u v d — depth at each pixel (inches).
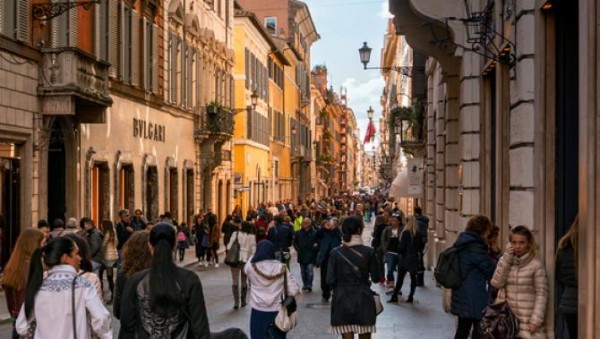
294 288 403.9
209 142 1540.4
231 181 1831.9
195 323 218.1
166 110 1299.2
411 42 733.3
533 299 310.2
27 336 246.1
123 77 1074.7
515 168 400.5
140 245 262.4
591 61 284.7
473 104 597.6
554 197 364.5
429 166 1155.3
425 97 1376.7
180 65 1382.9
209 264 1056.8
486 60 545.0
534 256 311.0
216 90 1672.0
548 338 353.1
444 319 564.7
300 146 3051.2
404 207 1998.0
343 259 378.9
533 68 376.2
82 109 906.7
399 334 499.5
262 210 1334.9
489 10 491.5
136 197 1141.7
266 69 2269.9
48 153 896.9
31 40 807.1
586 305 282.5
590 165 283.0
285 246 788.0
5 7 749.9
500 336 308.0
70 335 240.7
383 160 3592.5
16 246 330.3
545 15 363.9
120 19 1061.8
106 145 1017.5
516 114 398.3
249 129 1977.1
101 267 700.0
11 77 762.2
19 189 800.9
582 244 289.9
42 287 244.1
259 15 2942.9
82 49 866.8
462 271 356.8
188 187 1485.0
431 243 1013.2
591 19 284.5
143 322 216.2
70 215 904.3
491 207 571.8
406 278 881.5
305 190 3277.6
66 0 848.9
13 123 767.7
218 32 1708.9
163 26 1278.3
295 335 510.0
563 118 363.6
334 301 380.2
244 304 655.1
